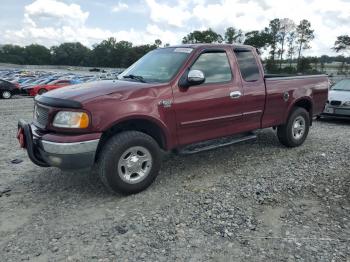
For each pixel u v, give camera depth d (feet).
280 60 249.96
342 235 11.41
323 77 23.72
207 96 16.44
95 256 10.39
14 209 13.53
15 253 10.57
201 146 17.08
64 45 476.54
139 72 17.31
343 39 215.31
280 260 10.12
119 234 11.60
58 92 14.67
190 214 12.92
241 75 18.22
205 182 16.14
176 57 16.81
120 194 14.57
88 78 108.06
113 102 13.73
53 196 14.75
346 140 24.67
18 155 20.92
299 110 21.76
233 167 18.26
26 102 62.80
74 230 11.90
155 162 15.07
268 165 18.53
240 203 13.79
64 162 13.20
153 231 11.75
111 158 13.80
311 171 17.47
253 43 264.11
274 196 14.44
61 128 13.38
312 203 13.80
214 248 10.74
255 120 19.19
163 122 15.03
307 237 11.30
